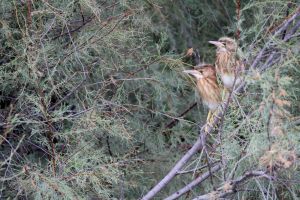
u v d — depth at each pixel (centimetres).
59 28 1140
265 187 1051
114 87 1176
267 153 835
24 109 1073
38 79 1027
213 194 958
